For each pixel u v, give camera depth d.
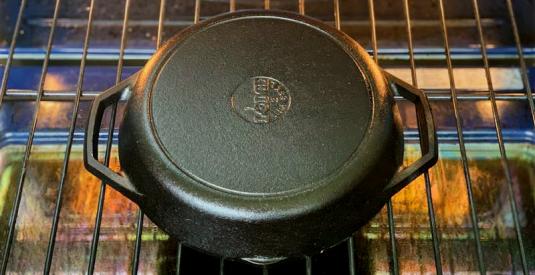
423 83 0.82
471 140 0.77
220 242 0.50
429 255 0.69
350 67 0.56
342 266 0.67
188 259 0.67
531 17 0.86
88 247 0.69
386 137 0.52
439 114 0.78
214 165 0.50
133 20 0.87
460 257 0.69
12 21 0.86
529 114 0.78
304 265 0.67
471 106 0.79
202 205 0.48
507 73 0.82
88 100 0.71
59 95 0.72
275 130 0.51
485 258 0.69
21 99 0.74
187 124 0.52
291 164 0.50
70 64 0.83
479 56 0.84
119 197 0.72
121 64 0.72
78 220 0.71
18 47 0.83
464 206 0.72
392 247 0.60
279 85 0.54
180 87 0.54
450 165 0.75
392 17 0.88
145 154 0.51
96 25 0.86
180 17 0.88
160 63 0.56
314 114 0.52
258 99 0.53
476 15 0.77
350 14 0.88
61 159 0.76
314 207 0.48
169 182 0.49
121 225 0.70
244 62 0.56
